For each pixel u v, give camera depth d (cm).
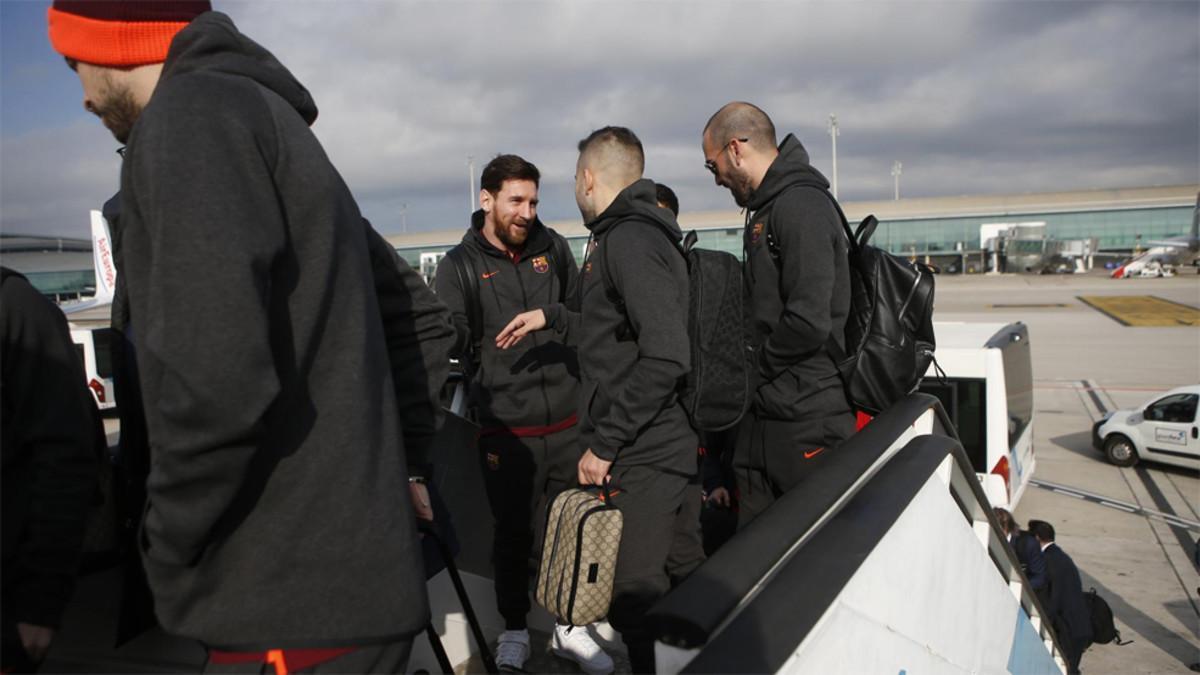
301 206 114
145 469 135
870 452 197
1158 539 952
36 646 119
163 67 119
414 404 152
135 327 107
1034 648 324
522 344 300
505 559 281
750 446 288
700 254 246
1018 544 648
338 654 114
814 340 254
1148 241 8475
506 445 294
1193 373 2002
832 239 260
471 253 316
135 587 136
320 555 111
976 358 829
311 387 113
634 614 224
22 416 121
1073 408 1683
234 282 100
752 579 126
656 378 208
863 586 144
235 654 111
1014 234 7919
